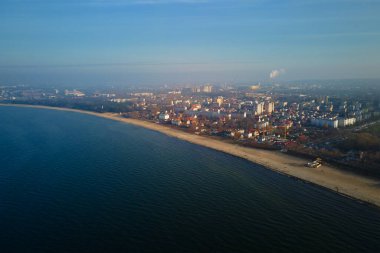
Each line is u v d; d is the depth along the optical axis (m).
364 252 112.12
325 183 178.62
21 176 185.88
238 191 166.38
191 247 113.75
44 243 115.06
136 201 151.62
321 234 123.56
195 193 162.88
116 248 112.44
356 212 142.75
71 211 140.12
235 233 123.44
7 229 124.44
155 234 122.06
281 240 119.12
